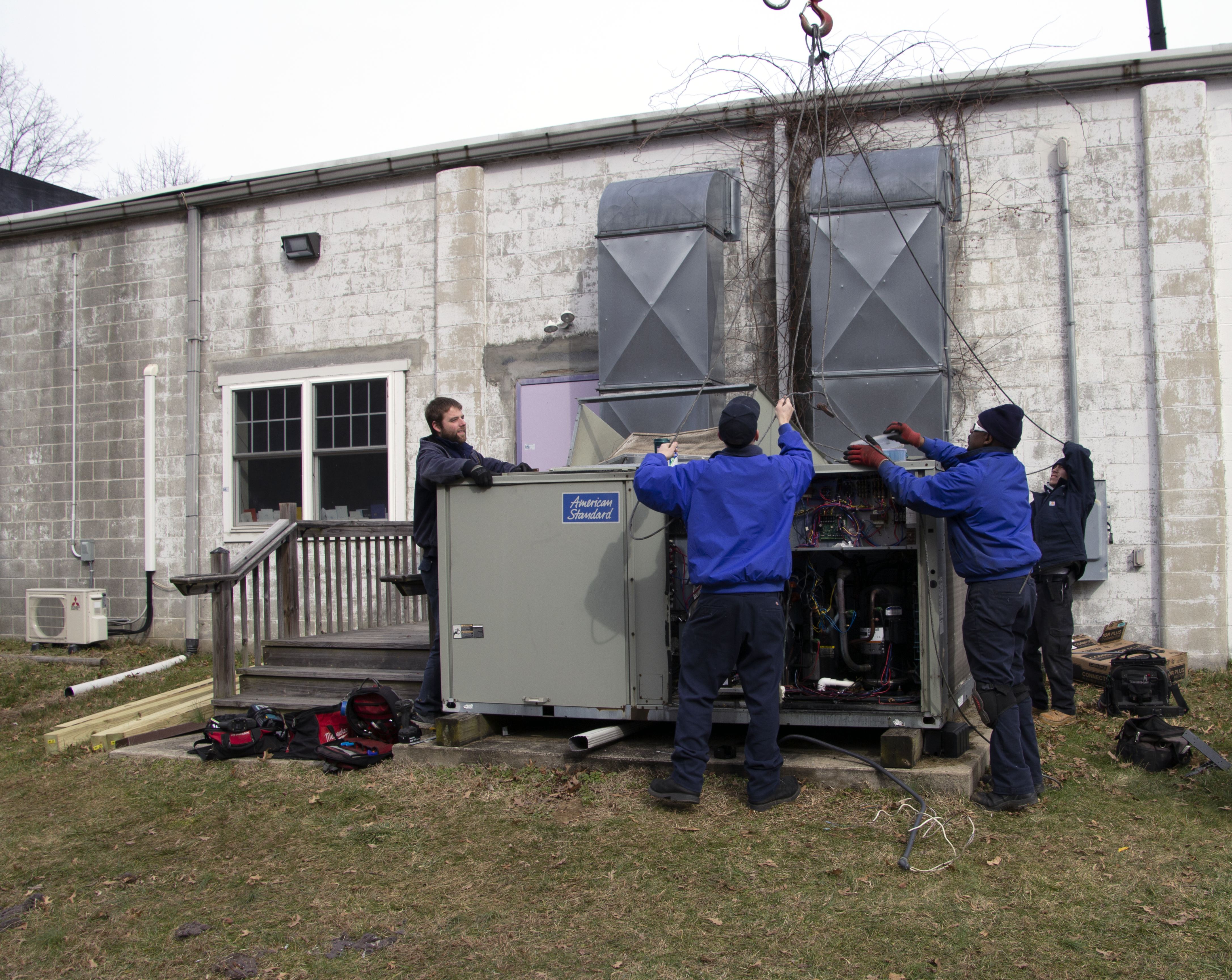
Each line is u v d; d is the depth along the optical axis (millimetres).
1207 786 4484
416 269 9391
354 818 4613
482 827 4379
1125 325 7441
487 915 3518
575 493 5164
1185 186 7301
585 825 4309
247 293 10023
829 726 4777
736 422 4383
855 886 3574
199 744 5961
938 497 4309
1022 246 7664
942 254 7098
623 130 8531
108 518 10539
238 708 6480
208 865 4176
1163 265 7332
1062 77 7512
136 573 10391
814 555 5172
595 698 5105
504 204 9047
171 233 10359
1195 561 7207
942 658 4719
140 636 10328
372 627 7836
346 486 9680
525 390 8922
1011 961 3023
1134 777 4699
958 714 5133
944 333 7039
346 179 9516
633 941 3270
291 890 3846
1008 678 4301
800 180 7945
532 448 8875
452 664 5418
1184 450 7254
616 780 4797
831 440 7191
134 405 10477
